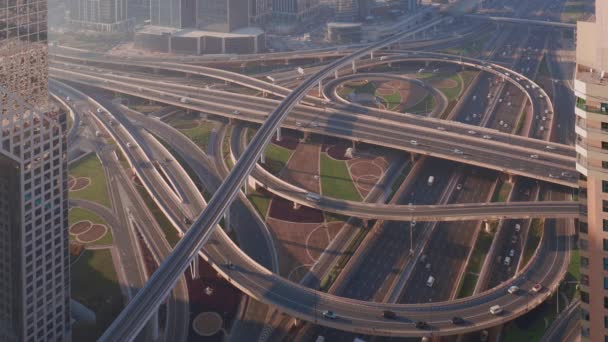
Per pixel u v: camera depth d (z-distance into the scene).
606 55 166.00
